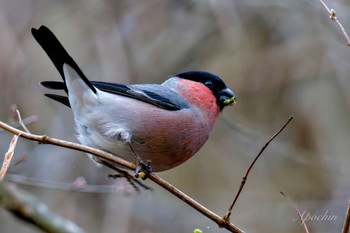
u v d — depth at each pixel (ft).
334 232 39.14
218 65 43.42
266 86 43.29
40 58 40.78
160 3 43.04
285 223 40.14
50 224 26.63
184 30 43.34
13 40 39.73
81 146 22.02
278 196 41.75
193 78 28.14
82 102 25.50
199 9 42.47
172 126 25.81
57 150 38.73
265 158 42.70
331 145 42.11
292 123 42.93
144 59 42.60
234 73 43.34
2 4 40.47
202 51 43.42
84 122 25.73
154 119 25.46
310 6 39.22
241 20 42.47
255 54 43.24
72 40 42.01
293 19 42.88
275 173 42.70
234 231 21.21
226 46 43.04
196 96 27.48
